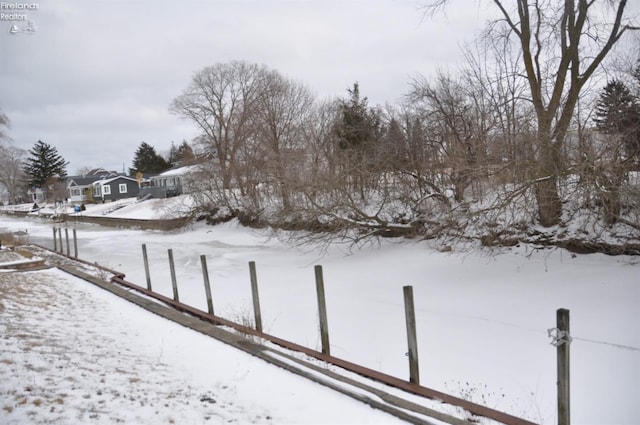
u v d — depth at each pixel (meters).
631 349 6.50
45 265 13.21
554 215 12.02
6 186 84.62
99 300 8.46
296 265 15.28
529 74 12.86
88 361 4.78
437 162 16.66
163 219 31.45
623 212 10.95
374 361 7.01
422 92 25.33
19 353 4.68
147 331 6.53
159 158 82.00
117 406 3.70
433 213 15.74
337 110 24.08
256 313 7.70
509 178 11.87
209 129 44.22
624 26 11.98
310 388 4.53
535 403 5.43
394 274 12.32
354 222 16.73
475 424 3.87
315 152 19.81
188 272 14.86
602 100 11.30
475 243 13.38
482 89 16.55
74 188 73.38
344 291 11.16
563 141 11.23
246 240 23.03
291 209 18.12
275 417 3.85
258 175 25.02
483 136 13.27
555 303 8.66
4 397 3.52
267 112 30.17
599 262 10.46
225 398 4.20
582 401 5.41
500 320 8.23
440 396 4.85
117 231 32.91
